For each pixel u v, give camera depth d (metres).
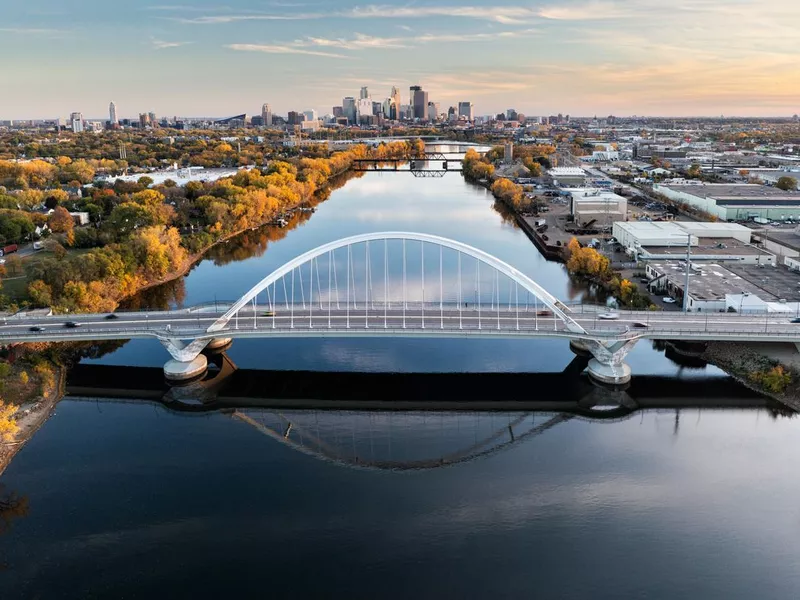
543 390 137.25
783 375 131.75
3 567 84.44
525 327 139.50
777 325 141.62
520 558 85.88
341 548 87.88
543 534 90.56
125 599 79.25
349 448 114.88
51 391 135.62
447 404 132.25
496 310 154.62
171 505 97.00
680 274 188.00
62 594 80.25
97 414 127.62
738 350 147.62
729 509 95.69
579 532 90.94
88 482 102.88
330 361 153.62
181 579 82.25
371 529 91.75
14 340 136.62
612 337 134.88
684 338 135.38
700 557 86.06
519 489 101.31
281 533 90.75
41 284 170.50
